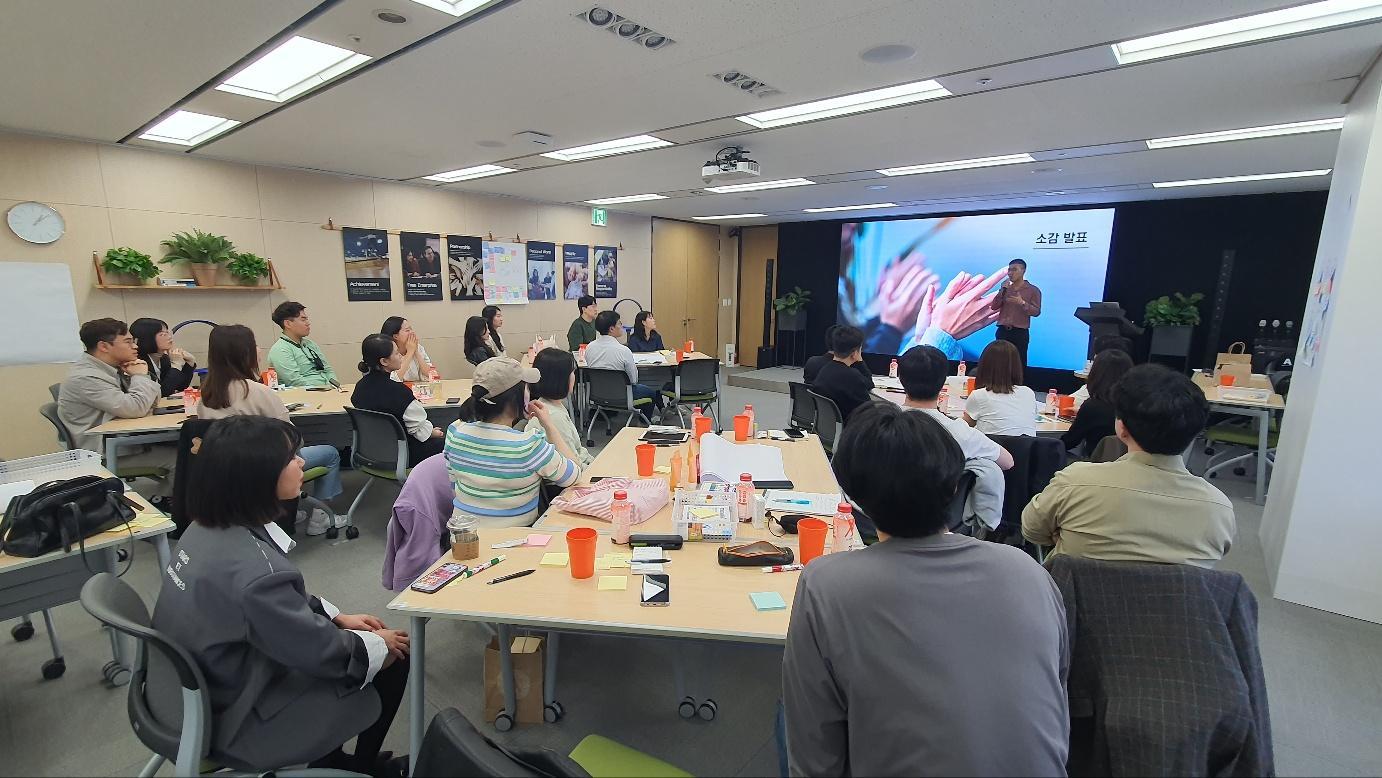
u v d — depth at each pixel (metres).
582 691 2.09
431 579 1.57
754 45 2.59
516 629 2.07
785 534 1.86
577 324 6.68
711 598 1.49
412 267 6.36
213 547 1.27
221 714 1.27
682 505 1.96
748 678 2.17
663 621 1.38
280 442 1.30
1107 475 1.36
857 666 0.87
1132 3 2.16
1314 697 2.07
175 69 2.88
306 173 5.50
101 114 3.64
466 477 2.06
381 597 2.69
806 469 2.53
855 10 2.25
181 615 1.25
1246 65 2.70
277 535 1.51
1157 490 1.30
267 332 5.39
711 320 10.47
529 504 2.12
